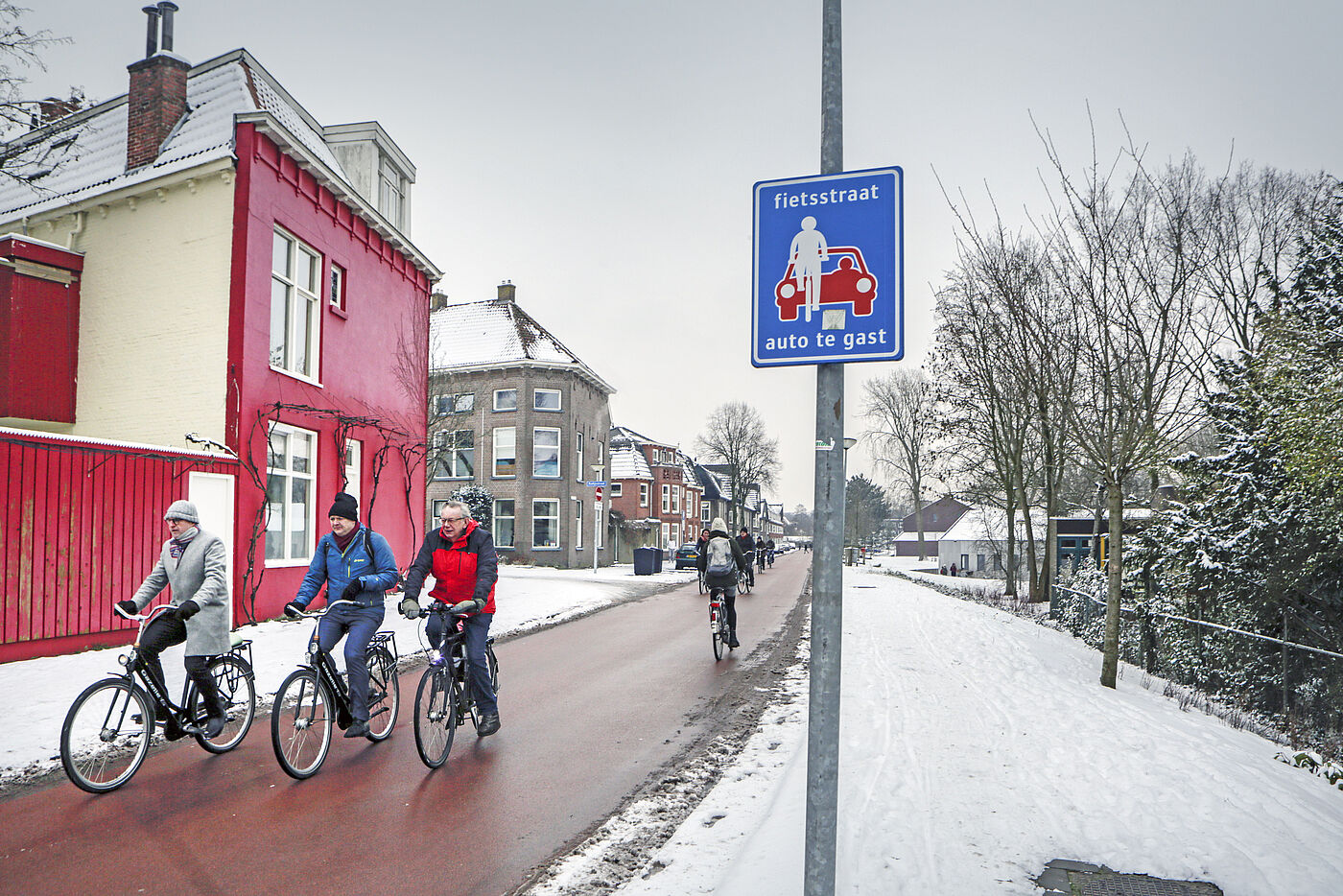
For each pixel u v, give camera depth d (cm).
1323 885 370
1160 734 667
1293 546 1184
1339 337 1046
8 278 1255
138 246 1292
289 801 493
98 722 506
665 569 3328
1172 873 380
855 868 376
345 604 590
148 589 564
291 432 1349
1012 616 1952
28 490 900
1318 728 991
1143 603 1423
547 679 903
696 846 419
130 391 1274
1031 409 1069
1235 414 1324
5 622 873
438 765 571
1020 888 361
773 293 285
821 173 286
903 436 5125
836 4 295
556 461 3566
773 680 913
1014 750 591
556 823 461
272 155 1295
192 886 376
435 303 3866
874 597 2180
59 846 421
